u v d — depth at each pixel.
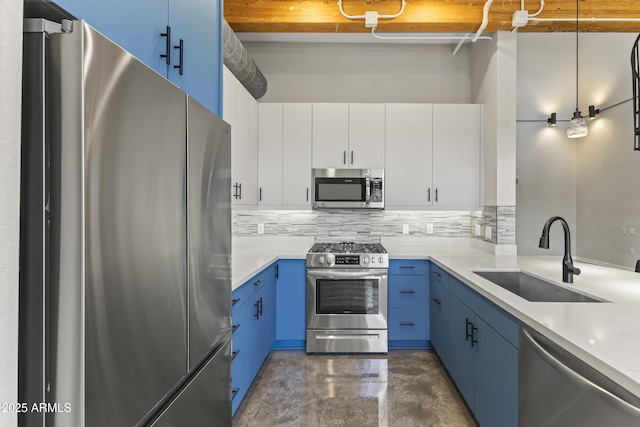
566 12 2.89
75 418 0.64
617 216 3.08
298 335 3.27
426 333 3.25
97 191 0.68
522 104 3.55
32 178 0.64
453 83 3.82
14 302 0.58
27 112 0.64
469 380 2.17
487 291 1.80
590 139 3.37
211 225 1.28
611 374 0.94
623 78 3.03
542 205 3.56
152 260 0.88
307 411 2.29
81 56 0.64
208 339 1.24
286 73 3.87
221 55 1.71
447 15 2.98
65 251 0.64
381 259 3.16
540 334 1.31
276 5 3.00
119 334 0.75
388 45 3.84
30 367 0.64
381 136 3.54
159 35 1.13
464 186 3.50
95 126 0.68
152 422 0.89
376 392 2.53
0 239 0.56
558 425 1.20
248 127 3.15
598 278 2.17
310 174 3.56
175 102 1.01
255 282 2.53
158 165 0.91
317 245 3.61
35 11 0.70
